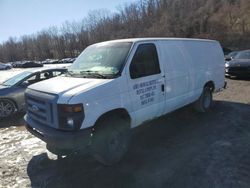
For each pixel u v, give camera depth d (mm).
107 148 4180
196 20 63938
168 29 66938
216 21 61312
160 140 5207
